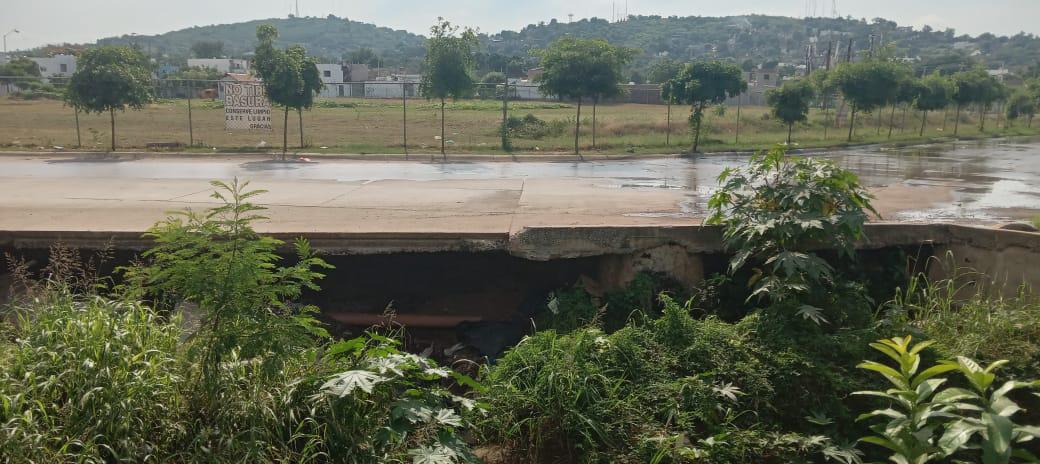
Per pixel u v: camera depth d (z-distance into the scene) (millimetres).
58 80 23844
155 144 23375
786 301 6418
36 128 30406
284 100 21547
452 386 6957
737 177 7316
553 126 30328
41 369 4637
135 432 4383
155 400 4609
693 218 10094
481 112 47531
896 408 5301
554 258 8109
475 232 8336
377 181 14688
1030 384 4062
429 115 43375
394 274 8742
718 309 7902
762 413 5445
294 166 18672
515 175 16859
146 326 5340
